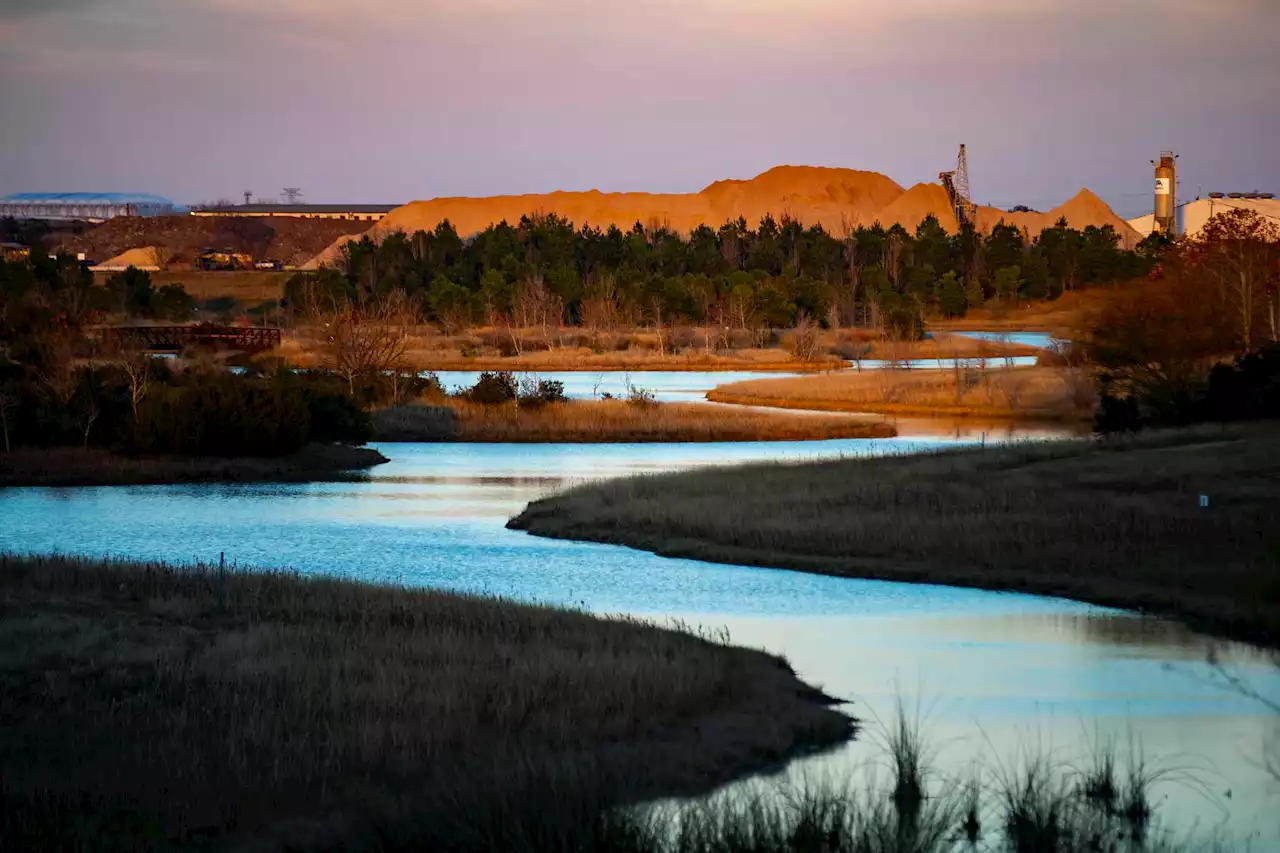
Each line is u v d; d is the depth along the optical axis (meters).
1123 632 94.06
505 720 63.34
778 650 87.44
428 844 48.53
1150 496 139.62
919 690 76.00
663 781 57.16
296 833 49.88
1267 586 101.56
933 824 51.09
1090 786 57.09
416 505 174.88
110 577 99.25
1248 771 59.88
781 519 139.75
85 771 56.22
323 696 66.62
